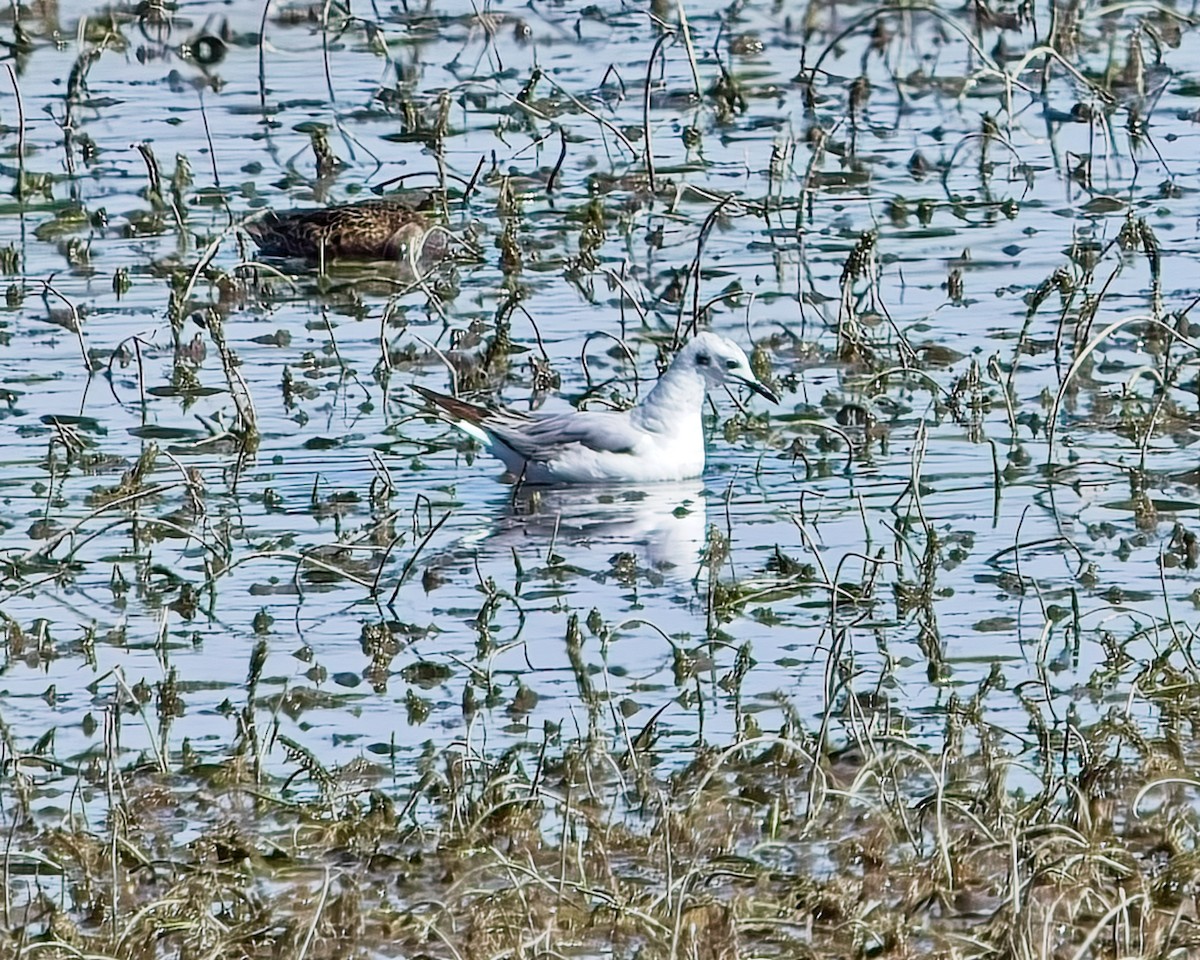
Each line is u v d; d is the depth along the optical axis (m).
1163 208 24.52
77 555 16.81
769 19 32.16
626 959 11.27
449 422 18.50
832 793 12.54
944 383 19.95
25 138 27.69
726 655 14.95
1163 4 32.16
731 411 19.91
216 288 22.81
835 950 11.32
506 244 23.44
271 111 28.69
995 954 11.05
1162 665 14.41
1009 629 15.25
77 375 20.47
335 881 12.19
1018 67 27.03
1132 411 19.19
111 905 11.88
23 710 14.36
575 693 14.44
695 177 26.05
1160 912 11.48
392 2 33.03
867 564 16.41
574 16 32.25
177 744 13.89
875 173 26.12
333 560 16.67
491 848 12.24
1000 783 12.65
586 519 17.53
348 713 14.24
